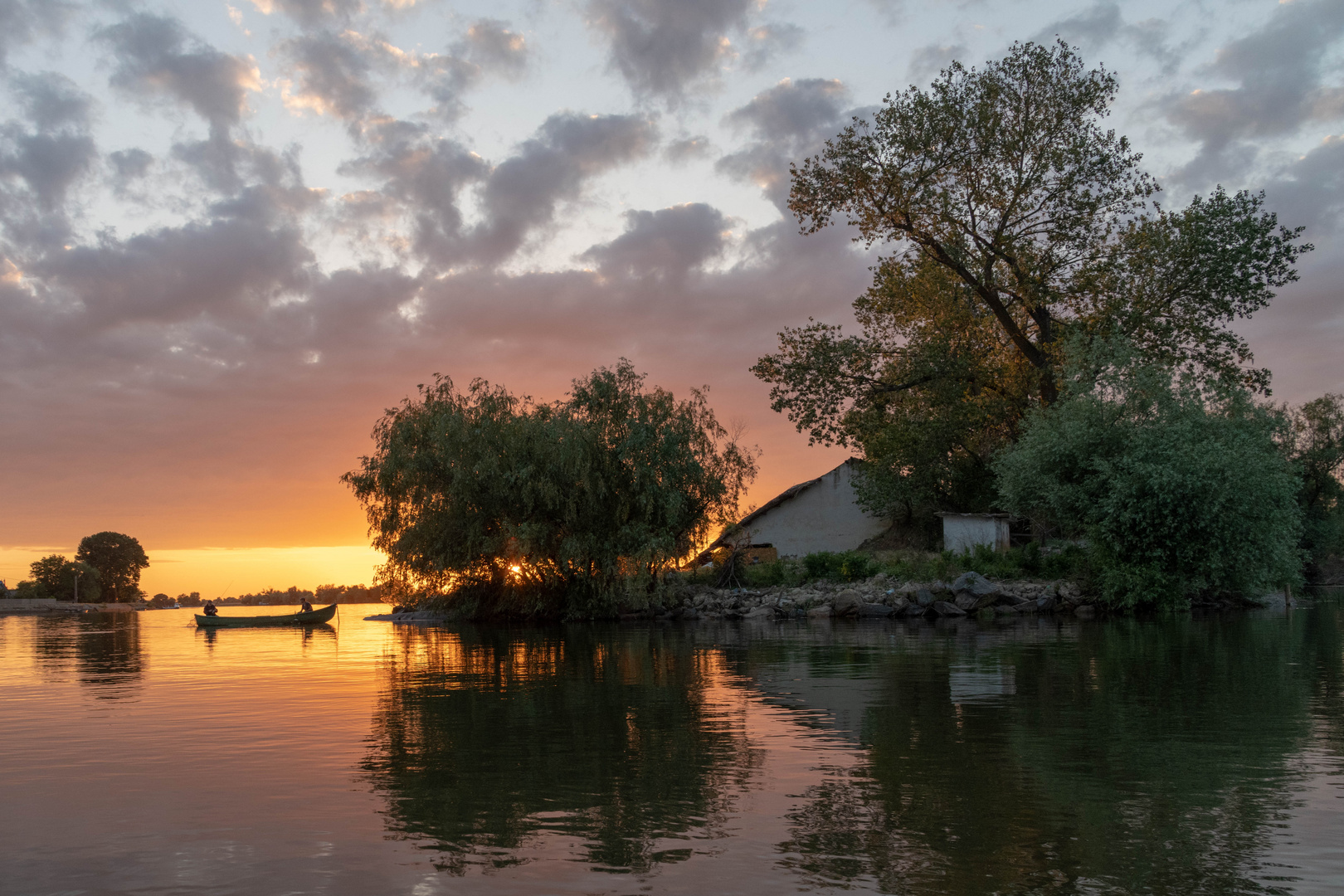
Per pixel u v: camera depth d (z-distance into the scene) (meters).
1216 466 30.17
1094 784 7.80
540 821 6.92
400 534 37.34
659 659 19.45
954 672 15.77
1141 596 30.97
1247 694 12.73
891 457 46.16
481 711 12.34
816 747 9.49
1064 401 35.00
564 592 37.78
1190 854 6.00
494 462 35.12
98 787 8.20
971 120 39.12
